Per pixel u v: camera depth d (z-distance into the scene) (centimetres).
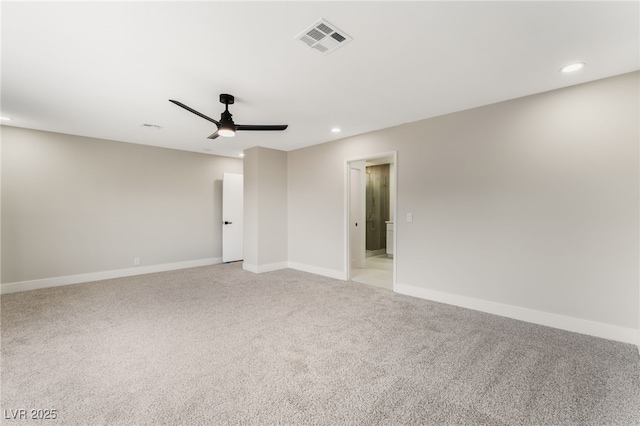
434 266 362
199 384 190
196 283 447
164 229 542
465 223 335
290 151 560
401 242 395
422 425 155
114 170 484
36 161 416
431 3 161
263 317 307
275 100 306
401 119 370
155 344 246
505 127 305
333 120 374
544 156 282
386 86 271
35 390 183
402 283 395
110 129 416
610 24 178
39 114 349
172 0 157
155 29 184
